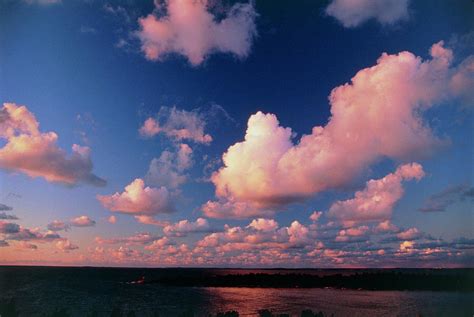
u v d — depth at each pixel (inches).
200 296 2062.0
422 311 1401.3
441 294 1846.7
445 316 1342.3
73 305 1711.4
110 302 1836.9
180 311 1525.6
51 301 1889.8
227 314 1024.9
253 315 1393.9
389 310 1427.2
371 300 1768.0
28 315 1349.7
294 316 1323.8
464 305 1428.4
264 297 2031.3
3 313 1042.7
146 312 1498.5
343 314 1398.9
